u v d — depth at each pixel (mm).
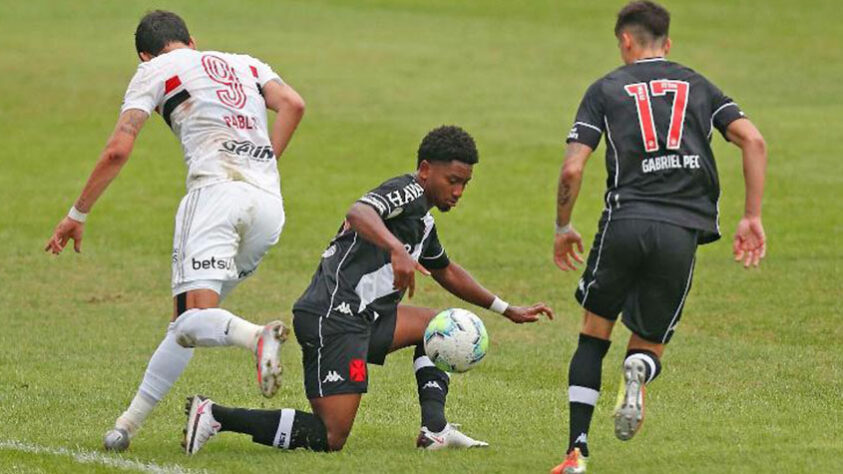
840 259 48344
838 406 28219
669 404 28578
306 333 23734
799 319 39062
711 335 37219
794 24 122500
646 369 21141
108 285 45125
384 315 24422
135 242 52625
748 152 22078
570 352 35312
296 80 94000
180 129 24484
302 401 29484
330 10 129000
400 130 78250
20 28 114812
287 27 118312
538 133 77625
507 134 77188
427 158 23781
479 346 24125
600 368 22453
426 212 24156
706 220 22078
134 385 30875
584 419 22062
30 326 38625
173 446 24516
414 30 118812
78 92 89500
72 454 23688
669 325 22344
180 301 23500
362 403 28750
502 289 44875
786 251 49906
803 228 54219
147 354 34969
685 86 22422
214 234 23516
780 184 63562
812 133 77125
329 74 96625
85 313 40719
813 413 27391
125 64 99500
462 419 27016
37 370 32562
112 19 120562
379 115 82812
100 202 60594
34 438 25266
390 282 24109
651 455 23109
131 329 38469
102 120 81750
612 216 22078
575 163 21953
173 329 24031
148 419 27219
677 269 21844
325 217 57469
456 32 118250
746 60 105375
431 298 43375
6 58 100375
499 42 113250
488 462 22844
